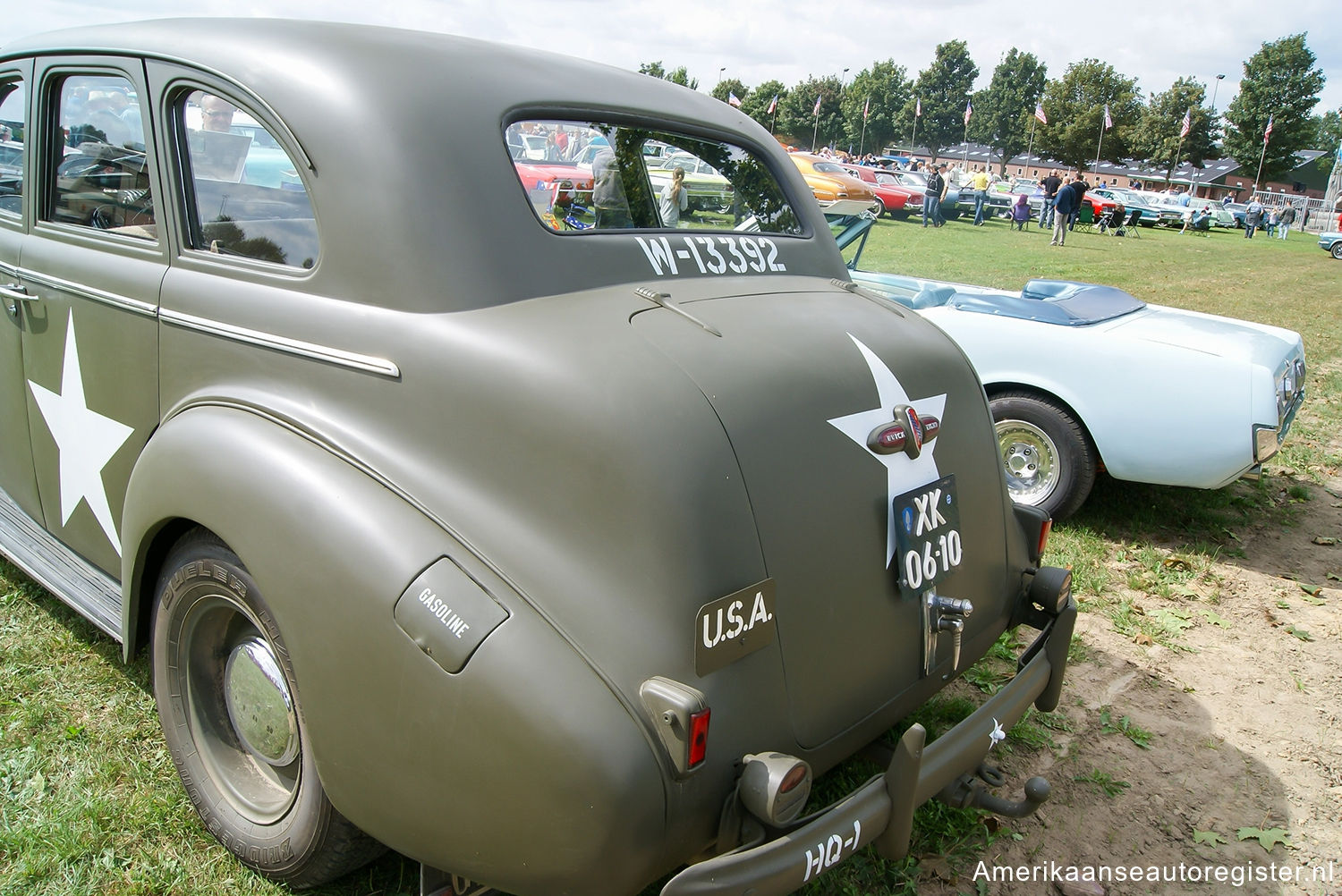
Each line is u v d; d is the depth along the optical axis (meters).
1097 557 4.55
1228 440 4.23
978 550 2.46
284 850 2.18
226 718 2.41
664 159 2.61
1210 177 86.94
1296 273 20.11
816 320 2.29
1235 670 3.67
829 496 1.99
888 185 27.92
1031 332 4.61
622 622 1.67
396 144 2.00
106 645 3.21
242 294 2.18
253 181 2.21
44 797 2.52
